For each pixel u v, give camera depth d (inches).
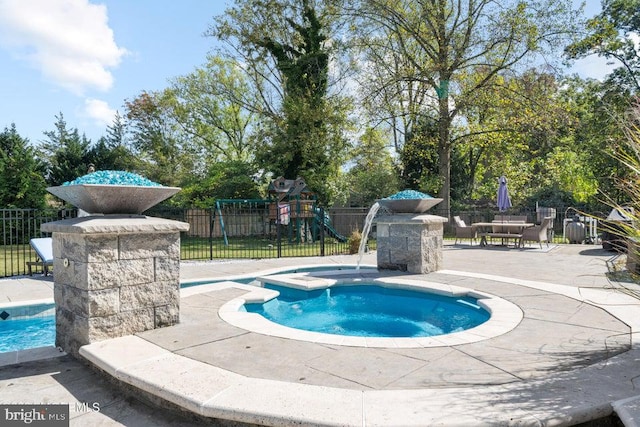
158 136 1091.3
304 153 789.9
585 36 686.5
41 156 1029.8
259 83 1058.1
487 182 1114.1
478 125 821.9
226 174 926.4
